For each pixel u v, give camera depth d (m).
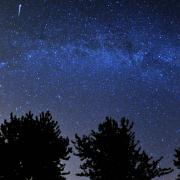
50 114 14.79
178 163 17.78
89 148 15.15
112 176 14.81
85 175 15.01
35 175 13.86
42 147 14.03
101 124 15.47
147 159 14.81
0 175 13.71
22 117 14.44
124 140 15.04
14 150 13.77
